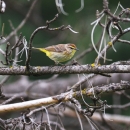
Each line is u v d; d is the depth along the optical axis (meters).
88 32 17.30
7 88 17.03
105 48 8.02
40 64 19.19
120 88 8.23
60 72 8.34
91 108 7.96
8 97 12.82
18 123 8.59
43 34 19.56
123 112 18.55
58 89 17.33
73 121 16.39
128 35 16.31
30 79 20.30
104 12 7.21
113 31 16.12
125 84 8.23
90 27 17.41
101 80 16.52
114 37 8.49
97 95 8.33
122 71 8.10
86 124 16.22
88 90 8.40
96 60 8.53
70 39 17.77
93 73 8.38
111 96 19.03
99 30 16.39
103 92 8.30
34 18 19.84
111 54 17.20
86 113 7.94
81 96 8.38
